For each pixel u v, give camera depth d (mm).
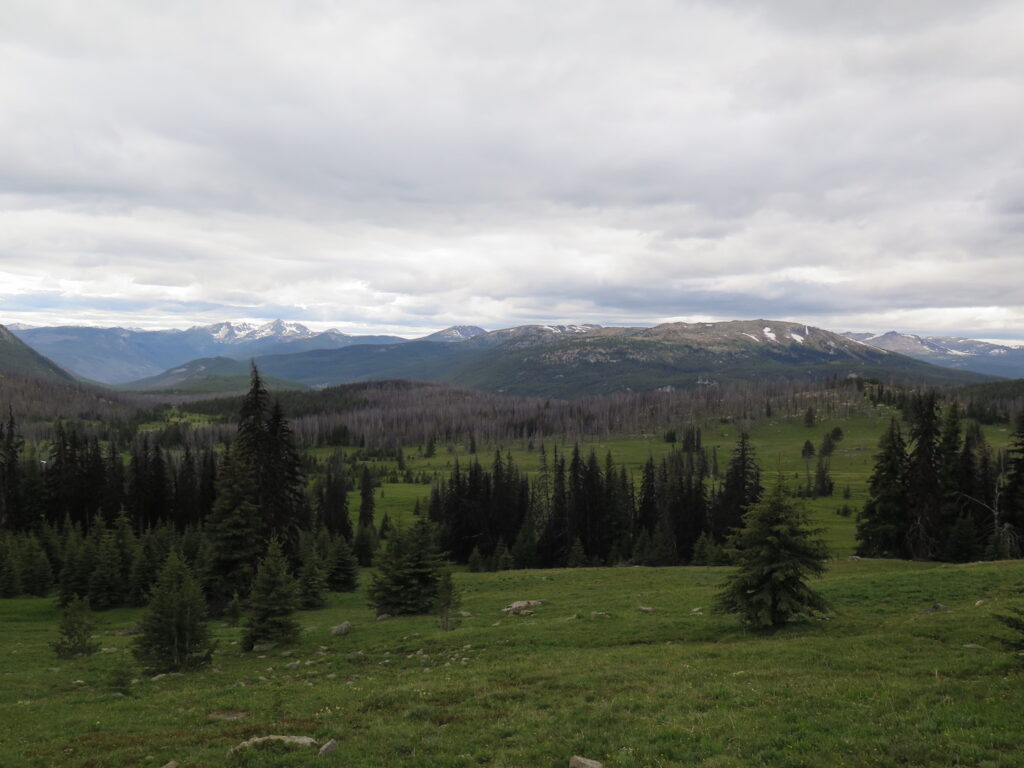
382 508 160500
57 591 65188
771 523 31828
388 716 21078
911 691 19344
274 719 21875
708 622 35000
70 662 38469
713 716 18469
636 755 15984
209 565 53156
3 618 58000
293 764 16703
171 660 34562
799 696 19750
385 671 31234
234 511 53000
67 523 81812
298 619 51750
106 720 23172
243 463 55344
